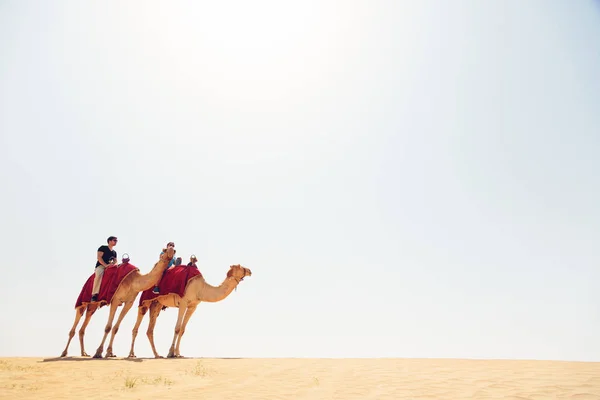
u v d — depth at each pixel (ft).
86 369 33.30
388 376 30.48
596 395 22.67
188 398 24.06
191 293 45.93
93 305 43.55
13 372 31.53
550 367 32.53
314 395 24.61
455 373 31.09
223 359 40.75
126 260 43.60
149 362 37.63
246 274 48.32
